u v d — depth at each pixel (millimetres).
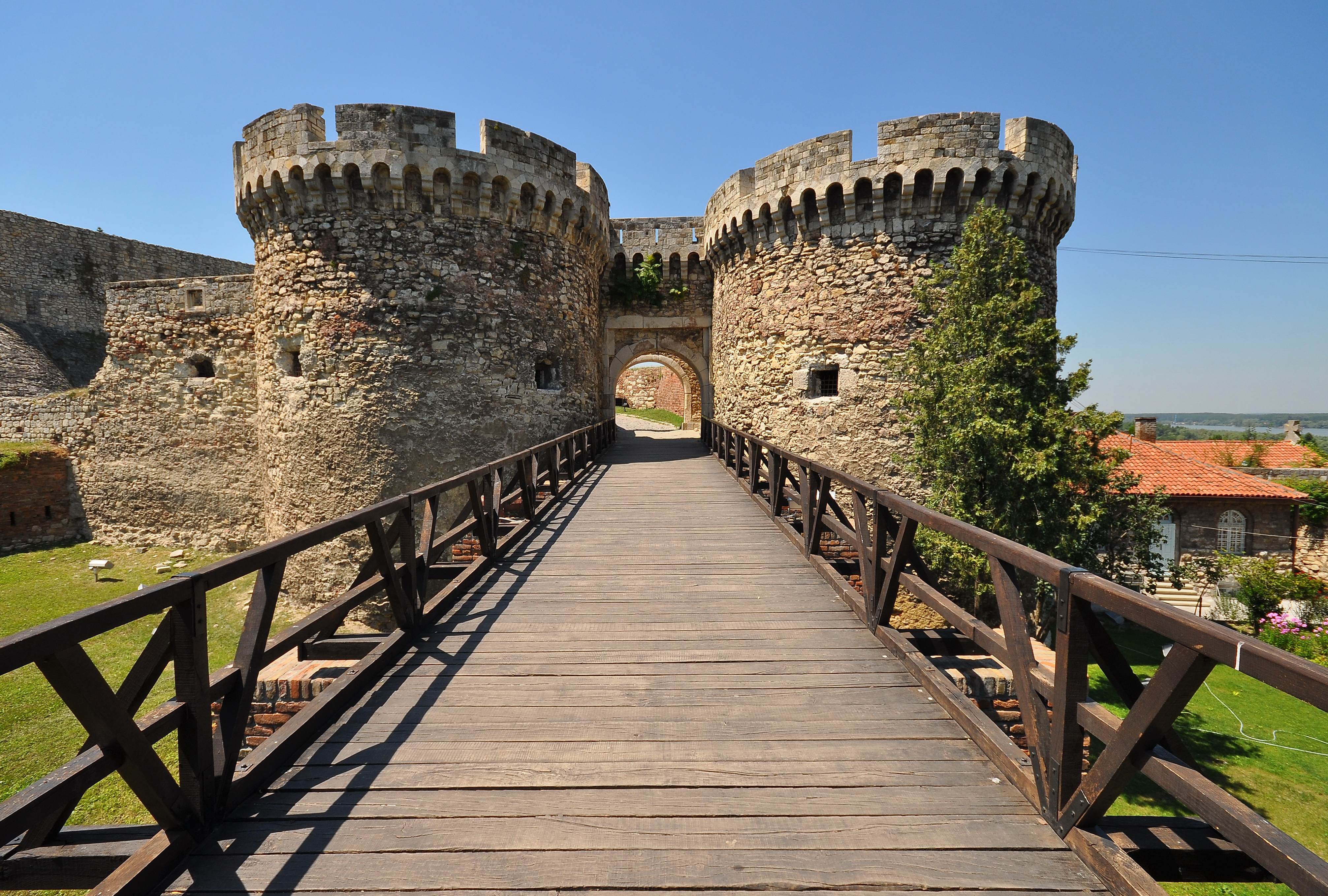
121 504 14609
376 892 1975
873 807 2342
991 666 3736
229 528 14203
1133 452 17250
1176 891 6445
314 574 10852
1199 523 15562
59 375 18094
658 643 3928
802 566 5633
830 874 2023
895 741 2816
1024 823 2240
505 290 11273
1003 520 8430
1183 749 1943
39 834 2115
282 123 10312
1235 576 14445
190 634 2100
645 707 3129
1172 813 7645
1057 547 8312
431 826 2258
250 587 12602
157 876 1965
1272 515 15305
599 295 15656
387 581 3699
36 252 18812
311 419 10711
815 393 11633
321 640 3975
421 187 10484
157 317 14297
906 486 10789
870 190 10836
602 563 5742
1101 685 11211
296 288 10719
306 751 2742
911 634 4000
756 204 12047
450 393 10719
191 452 14266
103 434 14633
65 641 1627
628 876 2029
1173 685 1619
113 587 12625
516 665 3623
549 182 11664
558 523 7414
